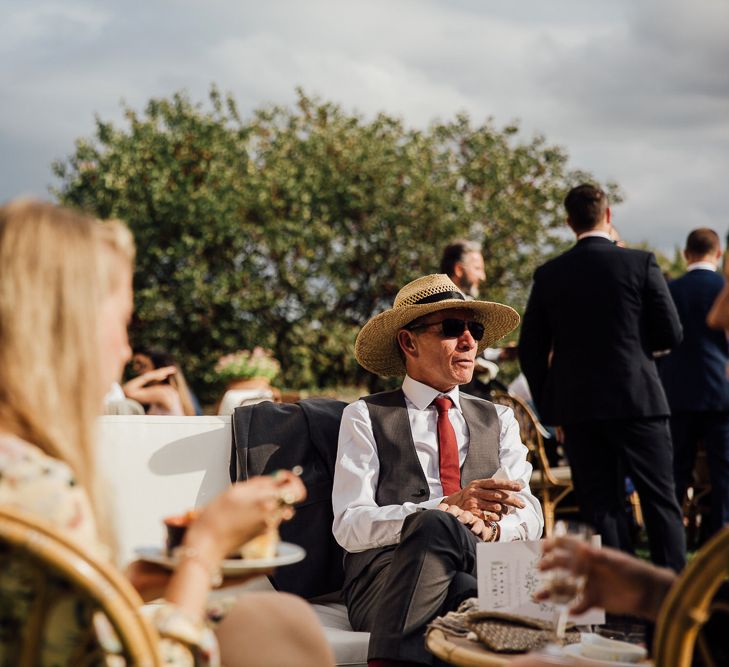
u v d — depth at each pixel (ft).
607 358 16.24
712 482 20.21
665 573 5.41
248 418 11.12
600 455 16.63
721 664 5.25
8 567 4.48
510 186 60.08
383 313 11.58
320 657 6.59
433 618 8.52
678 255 54.13
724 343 20.31
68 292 4.70
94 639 4.55
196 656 4.95
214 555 5.10
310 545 10.97
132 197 57.41
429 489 10.96
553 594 5.56
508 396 19.13
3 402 4.62
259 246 57.41
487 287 55.98
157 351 19.38
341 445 11.10
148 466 10.55
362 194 55.67
